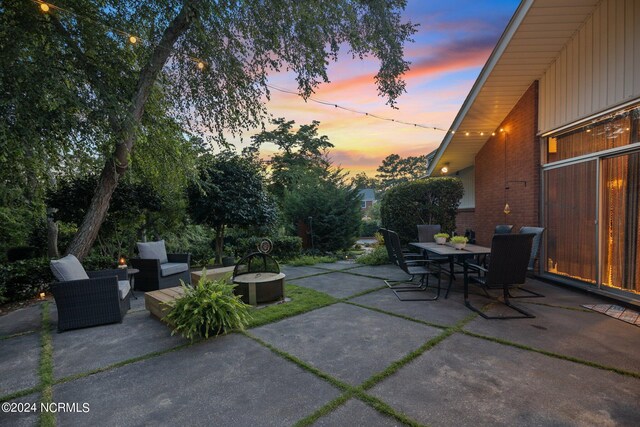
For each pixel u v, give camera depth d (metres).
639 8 3.74
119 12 5.02
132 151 6.00
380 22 5.62
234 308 3.34
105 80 4.90
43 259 5.50
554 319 3.55
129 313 4.25
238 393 2.21
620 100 3.97
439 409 1.96
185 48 5.60
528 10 4.45
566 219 5.11
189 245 9.93
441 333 3.21
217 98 6.10
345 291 5.10
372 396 2.11
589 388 2.16
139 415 1.99
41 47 4.30
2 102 3.64
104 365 2.69
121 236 8.41
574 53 4.80
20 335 3.49
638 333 3.10
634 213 3.96
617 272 4.20
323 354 2.79
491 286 4.04
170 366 2.64
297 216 10.88
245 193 8.52
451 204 8.23
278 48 5.43
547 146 5.66
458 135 7.55
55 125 4.20
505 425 1.80
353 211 10.88
